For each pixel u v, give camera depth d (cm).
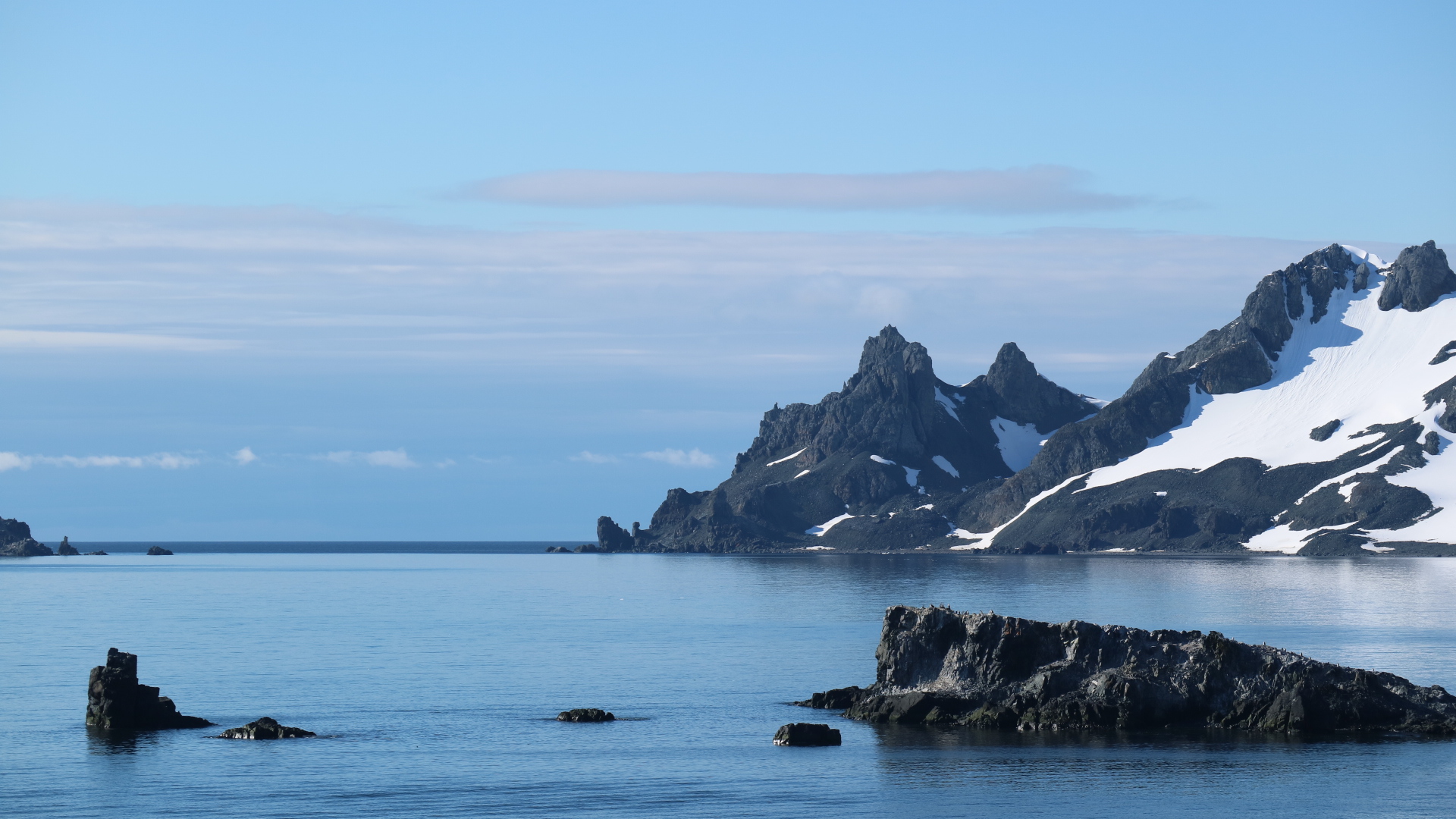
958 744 11112
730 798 9481
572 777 10125
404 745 11288
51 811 9212
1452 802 9112
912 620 12706
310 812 9175
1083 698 11725
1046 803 9256
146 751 11019
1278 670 11738
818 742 11200
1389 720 11450
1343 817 8806
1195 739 11156
